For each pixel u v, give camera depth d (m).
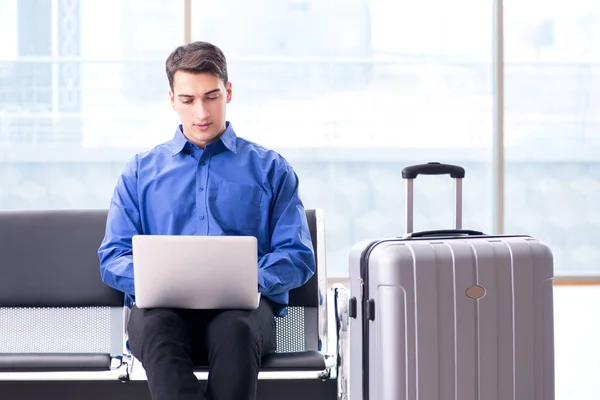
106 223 2.73
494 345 2.32
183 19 5.67
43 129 5.64
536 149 5.88
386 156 5.80
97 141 5.67
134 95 5.67
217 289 2.28
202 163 2.72
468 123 5.82
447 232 2.48
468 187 5.84
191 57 2.63
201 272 2.26
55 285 2.69
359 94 5.77
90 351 2.70
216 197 2.70
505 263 2.32
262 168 2.73
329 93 5.76
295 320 2.72
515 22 5.81
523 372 2.34
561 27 5.84
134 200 2.72
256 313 2.37
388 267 2.28
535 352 2.35
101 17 5.63
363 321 2.38
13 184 5.65
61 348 2.70
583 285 5.93
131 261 2.53
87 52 5.64
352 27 5.74
